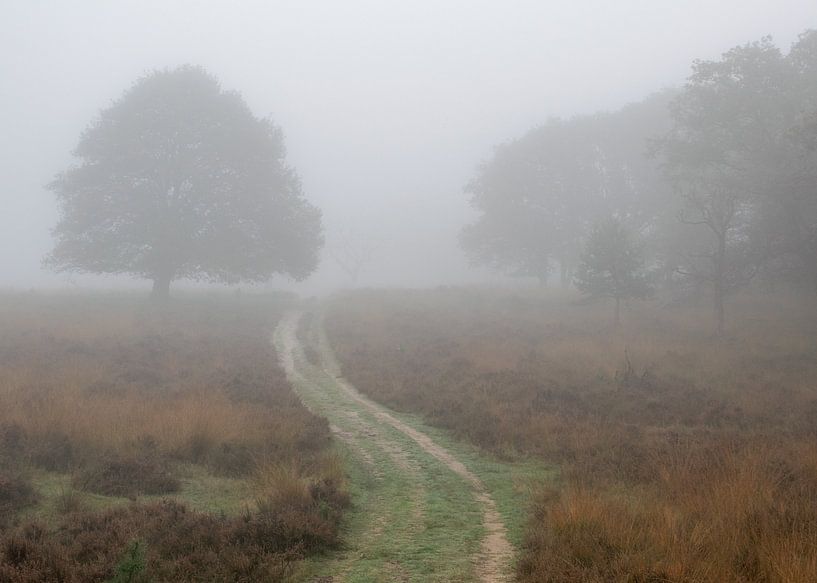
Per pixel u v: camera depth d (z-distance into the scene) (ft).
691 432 39.65
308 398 51.52
